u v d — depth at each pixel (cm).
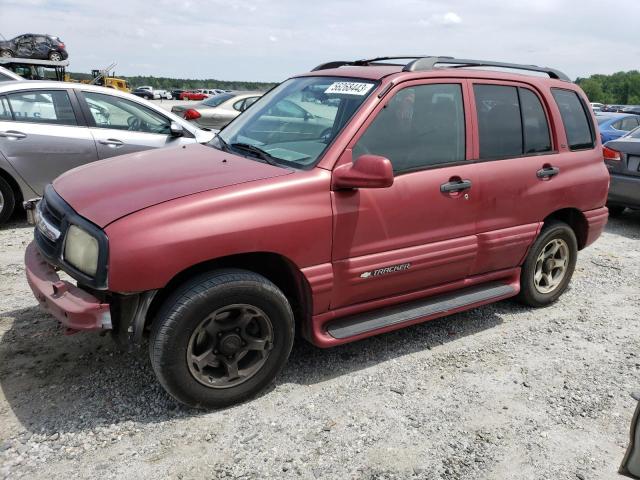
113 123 689
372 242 342
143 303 285
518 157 419
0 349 366
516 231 420
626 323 460
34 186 649
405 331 426
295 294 340
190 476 263
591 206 479
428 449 291
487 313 467
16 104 636
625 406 339
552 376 370
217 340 304
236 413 313
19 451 272
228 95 1186
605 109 4634
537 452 293
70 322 285
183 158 362
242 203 296
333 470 272
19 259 541
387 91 352
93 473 261
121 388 329
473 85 397
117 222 276
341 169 323
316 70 442
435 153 372
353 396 335
